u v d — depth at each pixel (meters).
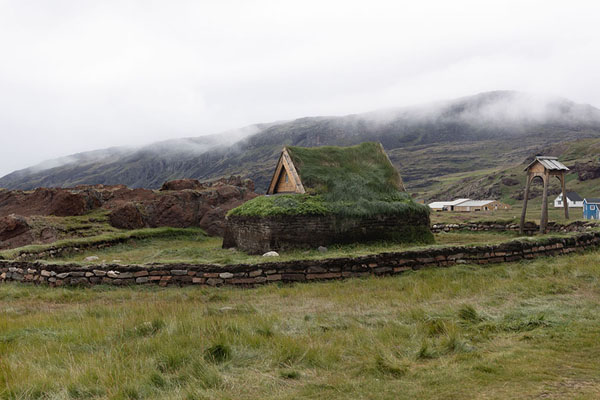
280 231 19.06
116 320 8.40
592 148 146.88
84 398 4.88
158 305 9.88
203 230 32.59
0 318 9.23
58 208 31.31
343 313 8.68
